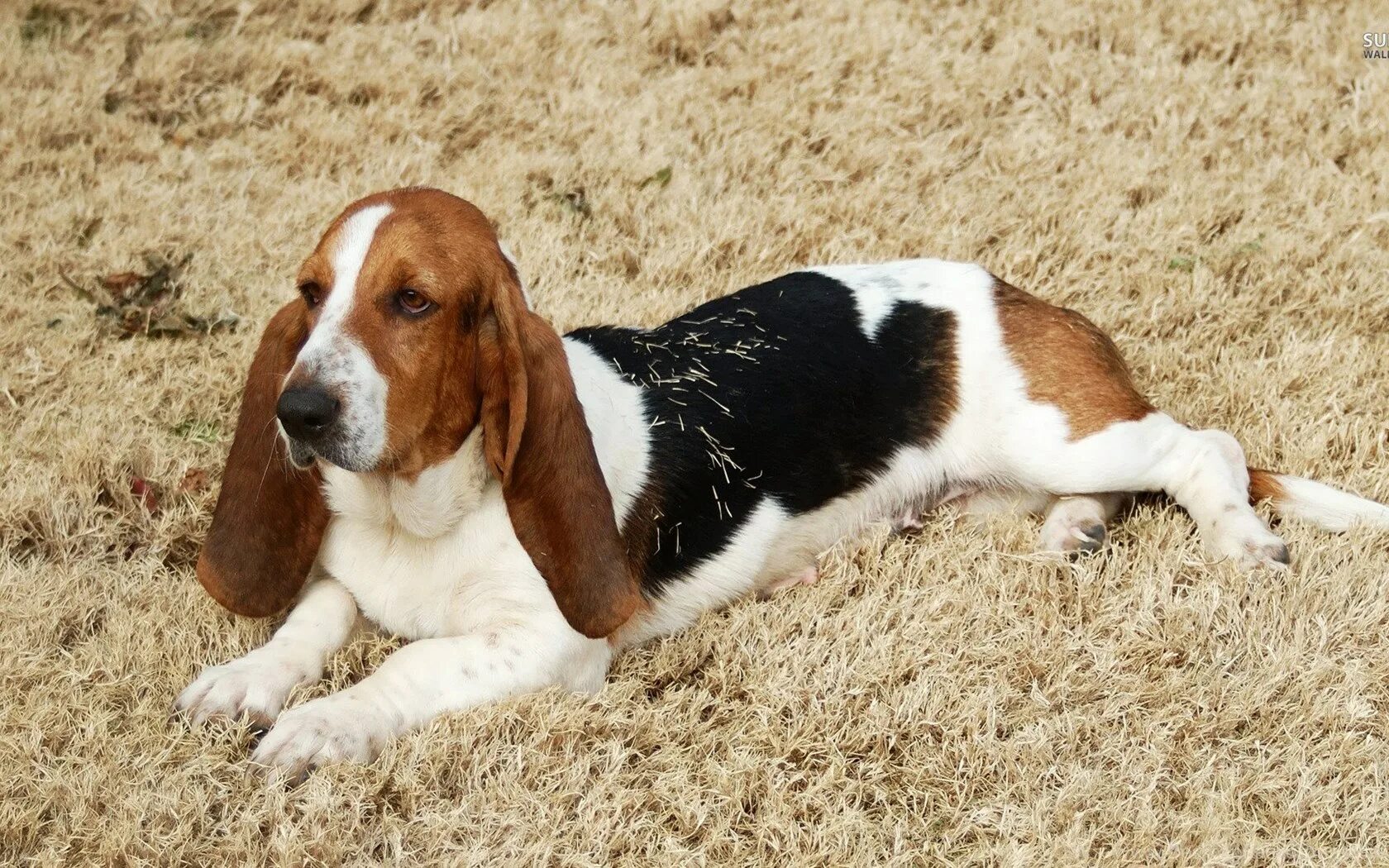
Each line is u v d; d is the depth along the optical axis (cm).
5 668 230
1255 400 265
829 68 326
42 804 220
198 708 228
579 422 228
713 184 303
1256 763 227
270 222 294
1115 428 249
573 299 281
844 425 248
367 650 238
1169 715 231
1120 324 278
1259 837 222
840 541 249
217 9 355
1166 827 222
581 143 311
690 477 241
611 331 250
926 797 225
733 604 246
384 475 229
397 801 223
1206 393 269
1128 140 310
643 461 239
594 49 340
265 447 234
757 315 251
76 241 292
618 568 230
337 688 233
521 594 233
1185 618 238
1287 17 340
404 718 227
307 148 310
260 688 229
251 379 234
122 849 217
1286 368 269
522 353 225
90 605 240
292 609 241
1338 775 226
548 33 344
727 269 288
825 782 225
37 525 250
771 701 232
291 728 223
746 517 243
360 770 222
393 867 218
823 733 230
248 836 218
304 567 237
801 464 246
